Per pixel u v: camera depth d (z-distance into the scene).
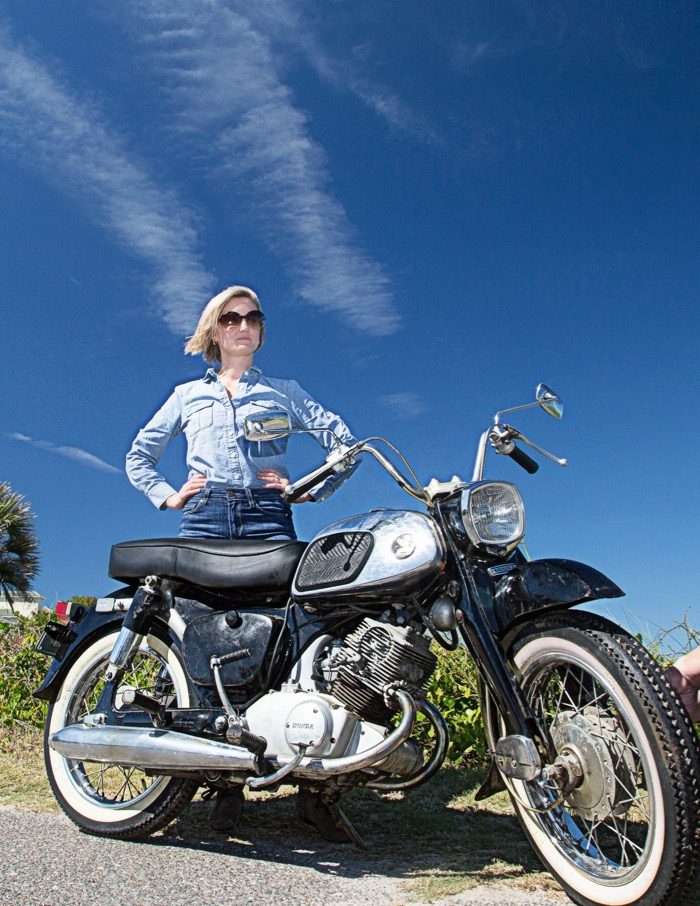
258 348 3.88
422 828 3.15
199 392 3.70
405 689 2.59
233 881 2.50
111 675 3.13
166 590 3.14
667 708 2.09
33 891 2.37
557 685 2.65
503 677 2.40
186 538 3.14
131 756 2.88
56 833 3.06
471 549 2.55
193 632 2.97
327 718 2.58
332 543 2.79
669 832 2.03
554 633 2.36
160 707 2.91
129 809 3.03
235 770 2.72
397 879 2.54
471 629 2.47
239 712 2.85
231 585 2.97
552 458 2.78
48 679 3.33
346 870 2.64
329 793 2.77
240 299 3.84
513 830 3.11
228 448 3.58
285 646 2.86
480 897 2.35
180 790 2.97
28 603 15.12
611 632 2.27
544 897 2.35
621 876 2.16
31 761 4.28
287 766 2.56
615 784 2.21
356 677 2.60
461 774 3.95
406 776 2.68
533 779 2.31
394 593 2.61
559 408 2.79
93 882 2.47
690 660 2.43
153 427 3.73
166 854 2.81
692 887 2.04
